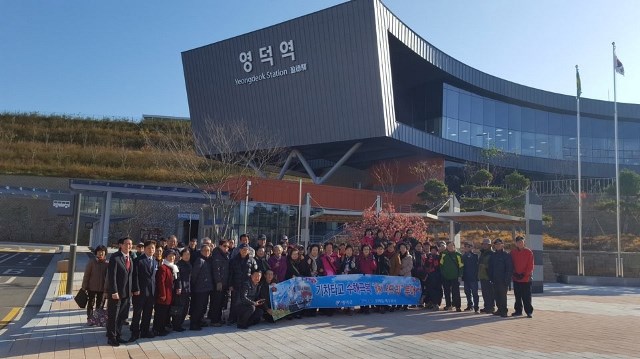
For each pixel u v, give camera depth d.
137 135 64.12
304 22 39.34
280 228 33.78
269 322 11.24
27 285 17.55
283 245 13.12
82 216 35.19
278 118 42.06
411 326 10.95
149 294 9.30
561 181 45.31
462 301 16.62
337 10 37.81
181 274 10.03
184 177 41.72
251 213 32.81
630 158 54.44
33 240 45.81
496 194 37.53
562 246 31.38
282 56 40.81
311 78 39.84
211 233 32.78
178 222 46.22
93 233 35.28
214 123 45.00
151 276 9.38
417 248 14.16
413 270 13.86
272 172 49.47
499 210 35.28
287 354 8.08
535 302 16.44
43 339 9.12
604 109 53.50
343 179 51.09
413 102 47.94
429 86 46.84
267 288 11.23
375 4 36.34
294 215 34.47
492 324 11.43
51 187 47.06
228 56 43.72
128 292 8.97
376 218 22.80
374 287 12.89
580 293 20.44
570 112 53.06
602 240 32.19
